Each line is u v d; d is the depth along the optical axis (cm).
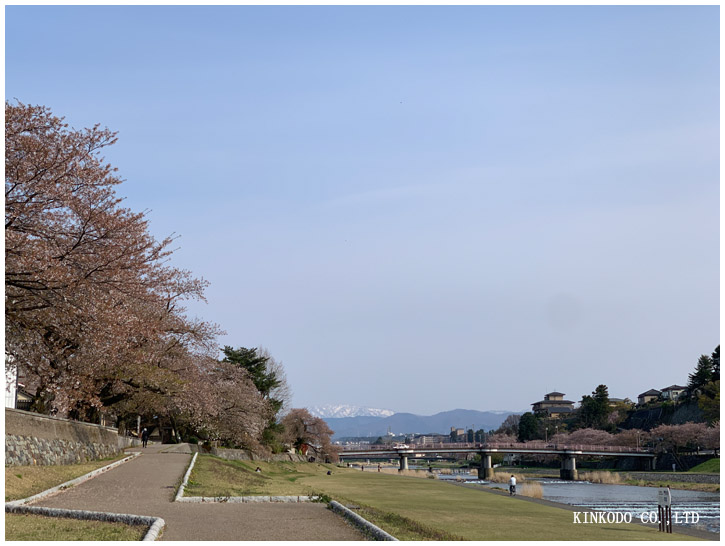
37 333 2267
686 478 8025
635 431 11275
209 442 5534
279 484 2947
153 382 3488
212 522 1401
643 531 2227
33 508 1400
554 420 15662
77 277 2070
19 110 2031
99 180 2205
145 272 2659
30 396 3453
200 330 3791
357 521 1452
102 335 2147
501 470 12319
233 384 5853
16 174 1977
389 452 10906
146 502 1698
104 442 3397
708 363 11650
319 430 9875
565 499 4672
